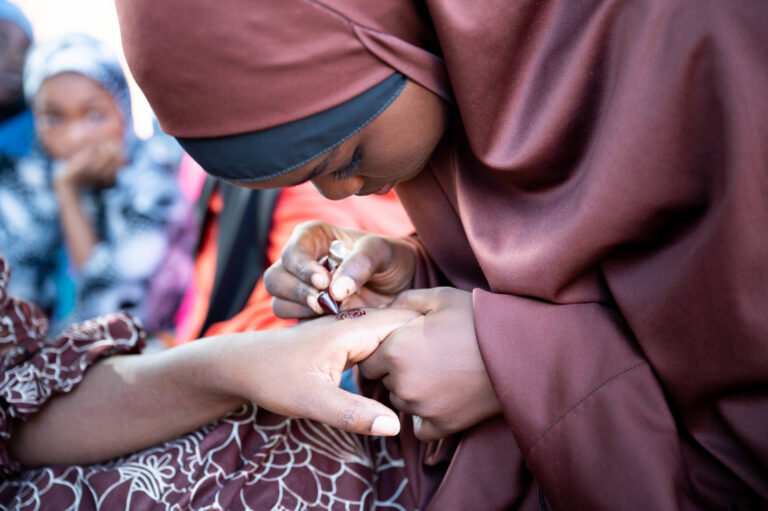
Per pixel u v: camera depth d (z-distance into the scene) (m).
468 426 0.52
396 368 0.51
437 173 0.59
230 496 0.52
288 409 0.51
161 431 0.57
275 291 0.60
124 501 0.52
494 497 0.52
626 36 0.45
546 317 0.49
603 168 0.45
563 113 0.48
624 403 0.45
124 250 1.12
